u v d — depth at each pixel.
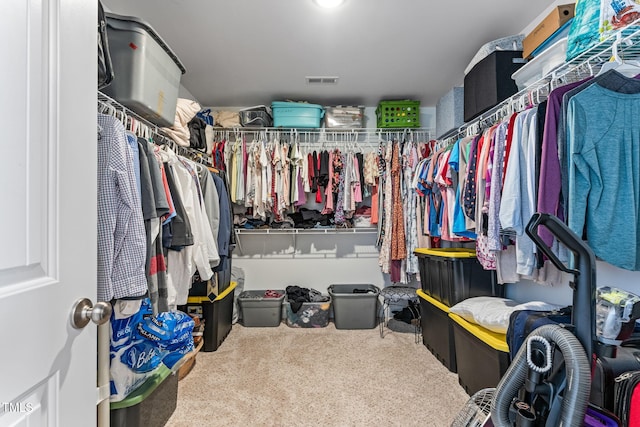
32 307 0.49
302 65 2.47
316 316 2.98
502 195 1.42
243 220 3.12
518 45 1.96
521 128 1.39
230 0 1.73
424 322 2.50
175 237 1.45
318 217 3.22
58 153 0.56
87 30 0.65
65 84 0.58
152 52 1.51
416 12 1.84
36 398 0.50
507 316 1.48
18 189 0.48
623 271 1.32
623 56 1.26
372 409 1.63
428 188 2.49
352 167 3.02
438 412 1.60
